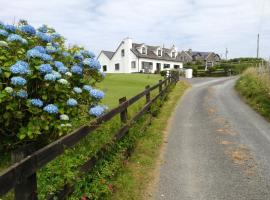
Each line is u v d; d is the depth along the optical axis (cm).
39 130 476
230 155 734
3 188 246
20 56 496
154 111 1127
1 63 476
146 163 660
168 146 804
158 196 520
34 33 567
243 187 559
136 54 5528
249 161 692
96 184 452
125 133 673
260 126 1040
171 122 1091
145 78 3188
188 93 2052
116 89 1967
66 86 501
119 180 550
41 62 488
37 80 491
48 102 503
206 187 558
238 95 1892
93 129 468
